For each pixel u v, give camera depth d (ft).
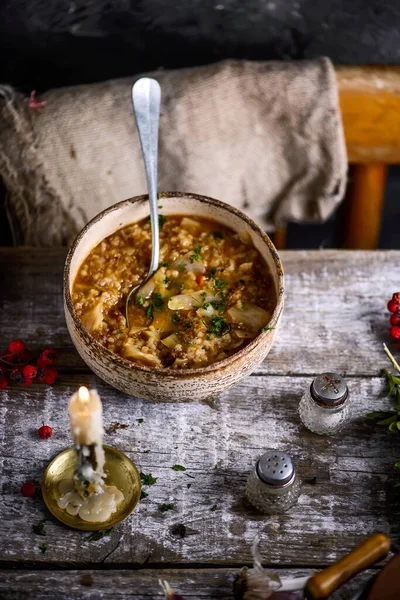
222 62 6.97
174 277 5.49
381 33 7.73
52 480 5.15
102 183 7.02
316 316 5.98
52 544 4.98
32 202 7.04
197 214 5.71
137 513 5.09
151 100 5.48
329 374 5.20
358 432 5.45
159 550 4.97
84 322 5.27
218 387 5.04
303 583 4.35
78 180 6.98
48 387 5.61
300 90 6.81
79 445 4.45
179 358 5.10
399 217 8.98
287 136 6.98
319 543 5.01
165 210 5.69
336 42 7.80
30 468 5.28
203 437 5.41
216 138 6.97
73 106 6.82
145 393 5.08
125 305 5.39
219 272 5.52
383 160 7.22
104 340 5.22
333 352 5.82
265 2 7.53
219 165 7.09
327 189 7.18
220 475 5.25
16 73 7.86
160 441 5.39
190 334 5.18
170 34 7.70
